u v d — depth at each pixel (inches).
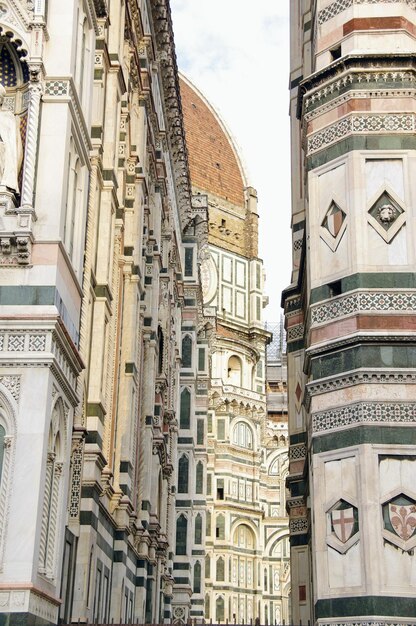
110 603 1098.7
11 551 612.1
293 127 1371.8
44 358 647.8
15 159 710.5
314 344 836.0
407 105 864.3
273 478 3722.9
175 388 2012.8
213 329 3034.0
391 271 818.8
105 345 1021.2
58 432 700.7
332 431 801.6
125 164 1213.1
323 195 871.7
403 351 797.2
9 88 742.5
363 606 739.4
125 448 1170.6
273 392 4224.9
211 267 3796.8
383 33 893.2
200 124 4173.2
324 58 917.8
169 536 1862.7
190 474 2283.5
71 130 737.0
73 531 878.4
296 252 1299.2
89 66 814.5
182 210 2246.6
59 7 743.1
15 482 625.3
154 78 1567.4
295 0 1438.2
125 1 1203.9
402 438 775.1
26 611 598.9
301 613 1130.7
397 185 841.5
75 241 766.5
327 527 781.9
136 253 1246.9
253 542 3526.1
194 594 2464.3
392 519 756.6
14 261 675.4
